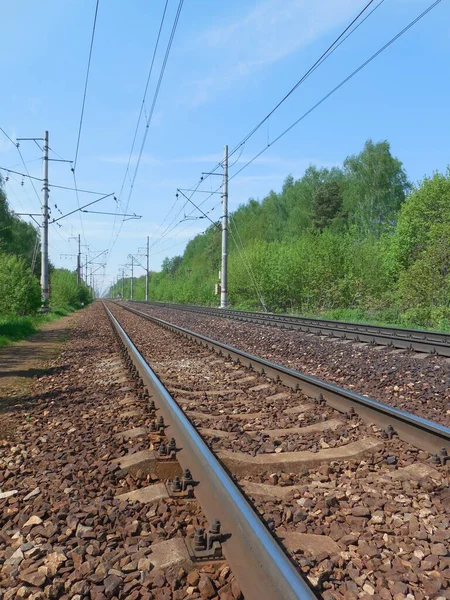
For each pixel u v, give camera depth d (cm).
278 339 1587
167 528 331
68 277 6219
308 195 7750
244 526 279
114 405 696
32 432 593
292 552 301
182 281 8081
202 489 370
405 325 2250
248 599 253
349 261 3494
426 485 400
